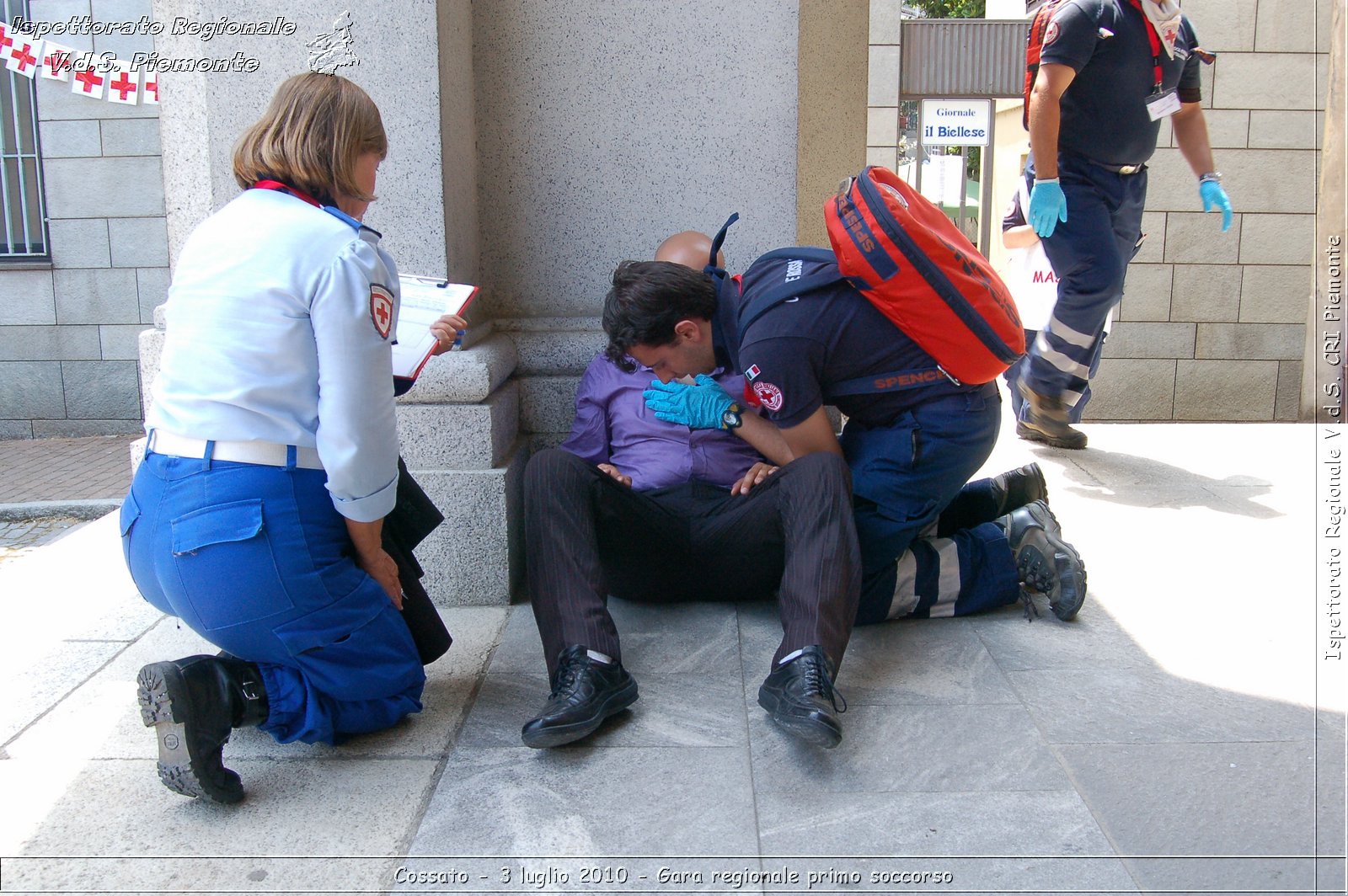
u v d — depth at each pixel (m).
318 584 2.01
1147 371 6.54
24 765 2.19
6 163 7.46
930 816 1.95
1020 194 4.52
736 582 2.83
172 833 1.94
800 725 2.05
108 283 7.49
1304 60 6.12
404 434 2.95
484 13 3.20
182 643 2.82
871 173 2.42
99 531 3.88
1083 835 1.88
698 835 1.91
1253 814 1.93
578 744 2.23
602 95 3.25
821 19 3.20
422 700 2.45
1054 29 3.98
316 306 1.89
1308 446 4.81
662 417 2.77
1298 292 6.39
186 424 1.93
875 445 2.61
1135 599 2.99
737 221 3.30
